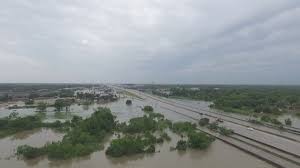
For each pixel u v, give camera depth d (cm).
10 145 6625
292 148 6012
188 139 6775
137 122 8519
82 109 14275
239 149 6153
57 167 5050
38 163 5250
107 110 10138
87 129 7425
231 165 5081
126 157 5612
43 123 9075
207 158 5528
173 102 19400
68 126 8900
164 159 5478
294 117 11906
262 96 18362
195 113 12838
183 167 4991
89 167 5038
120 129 8138
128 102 17025
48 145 5828
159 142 6750
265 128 8725
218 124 9238
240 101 15475
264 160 5316
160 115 11325
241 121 10231
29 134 8000
